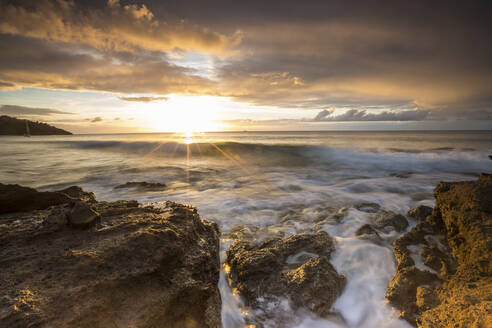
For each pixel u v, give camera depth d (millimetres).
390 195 9898
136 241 3201
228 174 15703
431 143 33938
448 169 16703
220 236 5793
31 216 4152
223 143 29984
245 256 4207
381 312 3352
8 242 3131
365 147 27422
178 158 22781
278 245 4672
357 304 3539
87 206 3703
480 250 3320
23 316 2010
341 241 5043
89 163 19859
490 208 3977
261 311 3381
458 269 3449
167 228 3682
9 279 2410
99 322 2324
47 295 2293
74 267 2676
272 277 3820
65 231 3441
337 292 3627
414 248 4551
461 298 2697
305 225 6469
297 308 3355
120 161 21000
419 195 9852
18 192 4742
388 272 4145
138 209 4578
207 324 2982
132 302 2623
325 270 3832
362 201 9062
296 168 18031
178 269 3283
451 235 4391
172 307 2852
